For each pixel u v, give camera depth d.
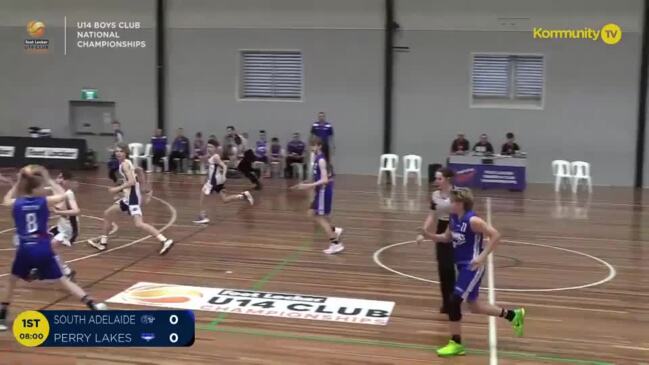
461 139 18.31
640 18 17.89
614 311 7.17
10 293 6.18
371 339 6.16
